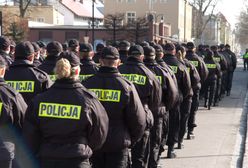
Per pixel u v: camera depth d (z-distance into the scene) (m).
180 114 8.87
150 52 6.95
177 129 8.34
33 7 60.38
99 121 4.20
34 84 5.61
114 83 5.05
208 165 7.98
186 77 8.27
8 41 7.11
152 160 6.85
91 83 5.09
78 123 4.10
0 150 4.25
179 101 8.24
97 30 48.91
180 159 8.38
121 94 5.00
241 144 9.76
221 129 11.52
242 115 14.03
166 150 9.20
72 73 4.21
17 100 4.41
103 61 5.12
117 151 5.07
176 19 68.31
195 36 74.38
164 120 7.28
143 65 6.25
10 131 4.34
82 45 7.44
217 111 14.73
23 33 41.88
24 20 43.03
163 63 7.42
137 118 5.05
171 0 68.25
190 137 10.25
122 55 8.04
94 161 5.14
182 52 9.23
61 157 4.08
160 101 6.37
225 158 8.51
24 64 5.69
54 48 7.06
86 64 7.39
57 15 78.88
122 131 5.05
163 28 49.25
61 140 4.12
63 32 51.44
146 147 6.28
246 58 43.50
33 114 4.19
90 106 4.15
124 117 5.09
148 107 6.24
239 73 38.75
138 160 6.05
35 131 4.18
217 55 16.27
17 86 5.60
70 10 84.25
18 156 4.32
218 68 14.71
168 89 6.93
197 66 11.39
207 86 14.74
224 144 9.74
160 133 6.84
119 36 42.34
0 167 4.25
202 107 15.49
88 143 4.23
